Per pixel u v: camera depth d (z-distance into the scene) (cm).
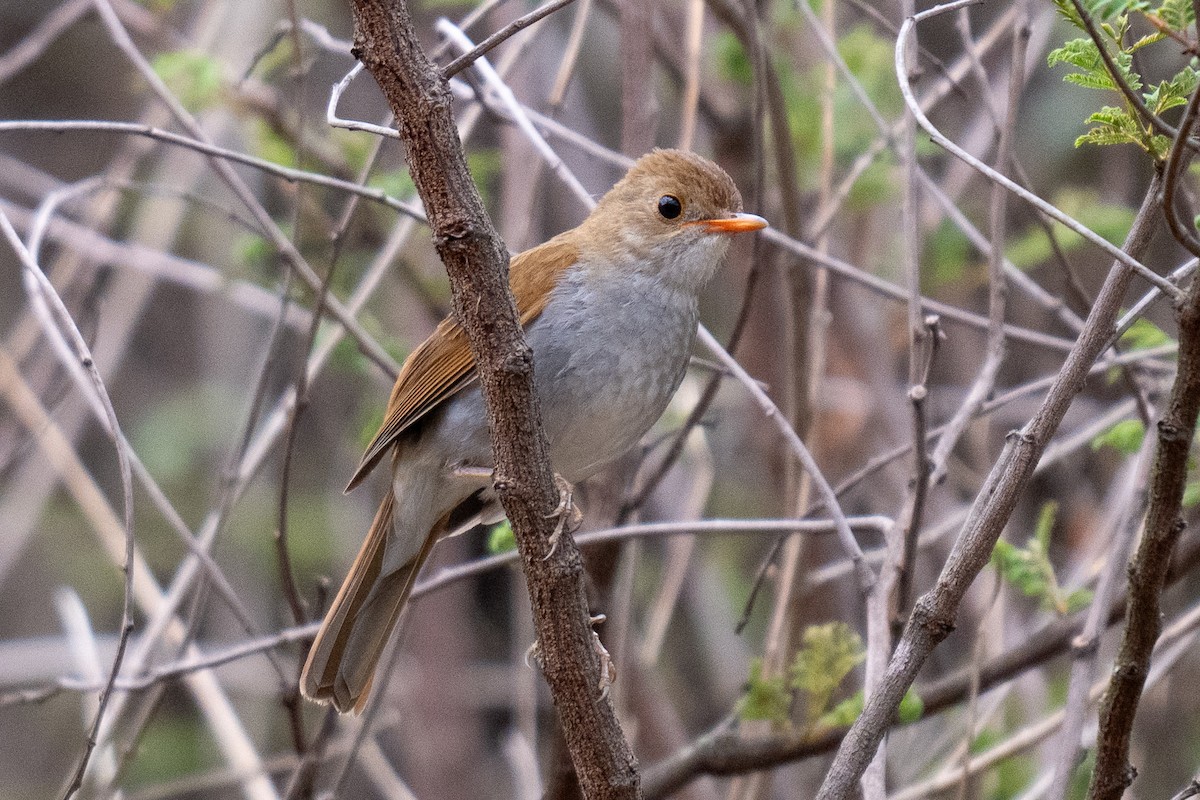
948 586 551
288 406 1004
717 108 1202
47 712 1591
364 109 1354
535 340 829
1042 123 1265
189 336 1647
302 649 909
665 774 875
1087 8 484
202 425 1507
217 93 1146
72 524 1552
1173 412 498
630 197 863
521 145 1150
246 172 1284
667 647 1318
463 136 988
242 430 1016
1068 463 1187
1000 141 754
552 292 838
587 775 586
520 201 1136
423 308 1289
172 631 1030
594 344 831
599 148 942
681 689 1302
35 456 1298
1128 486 838
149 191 1171
